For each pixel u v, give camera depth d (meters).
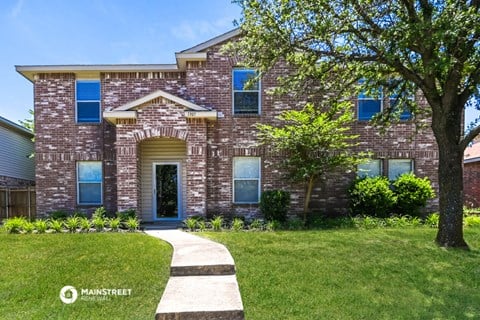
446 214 7.74
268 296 5.15
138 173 12.33
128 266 6.27
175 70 13.36
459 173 7.75
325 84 9.28
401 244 7.72
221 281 5.66
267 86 12.74
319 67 9.17
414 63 8.06
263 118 12.73
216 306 4.59
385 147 12.93
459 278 5.93
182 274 5.96
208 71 12.76
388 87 9.34
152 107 12.00
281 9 7.61
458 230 7.65
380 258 6.79
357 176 12.70
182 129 12.04
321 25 7.38
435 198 12.88
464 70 7.60
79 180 13.47
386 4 7.50
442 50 7.00
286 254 6.95
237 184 12.87
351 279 5.82
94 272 6.02
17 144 17.80
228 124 12.74
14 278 5.80
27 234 9.45
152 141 13.41
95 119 13.52
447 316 4.69
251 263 6.41
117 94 13.44
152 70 13.38
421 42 6.92
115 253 7.03
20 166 18.08
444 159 7.80
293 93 12.55
